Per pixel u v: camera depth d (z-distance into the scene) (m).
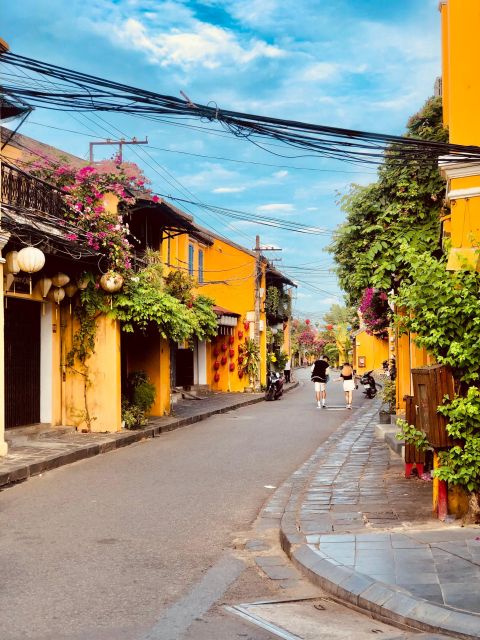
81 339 15.99
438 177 12.34
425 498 8.86
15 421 14.66
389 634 4.86
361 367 60.78
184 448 14.65
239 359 34.97
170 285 20.19
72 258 14.30
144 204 18.19
